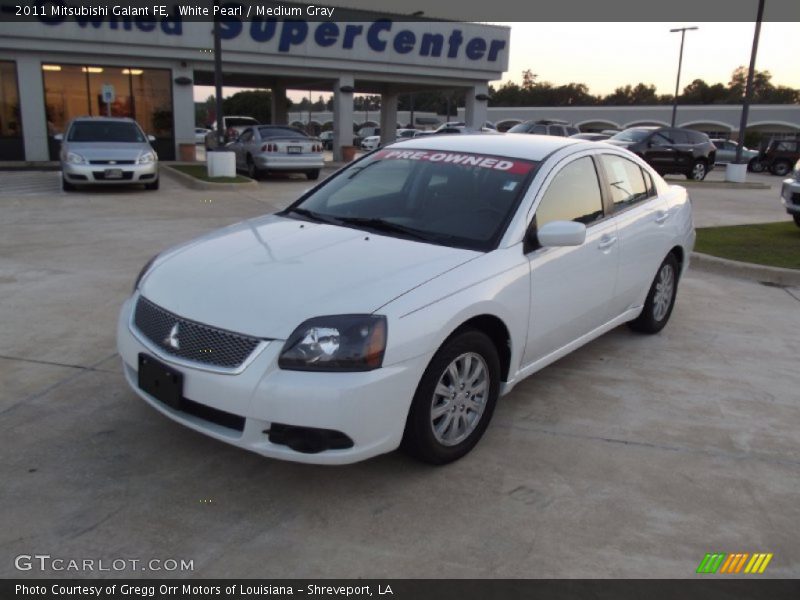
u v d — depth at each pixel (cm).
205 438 374
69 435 373
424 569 279
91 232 955
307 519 308
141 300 359
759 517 323
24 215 1101
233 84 3259
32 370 458
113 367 466
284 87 3225
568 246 386
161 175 1934
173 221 1071
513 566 282
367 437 305
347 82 2703
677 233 564
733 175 2177
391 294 319
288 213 456
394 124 3344
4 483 326
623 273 488
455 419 353
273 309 311
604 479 350
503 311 362
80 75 2283
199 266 360
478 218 397
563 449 379
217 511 312
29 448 358
